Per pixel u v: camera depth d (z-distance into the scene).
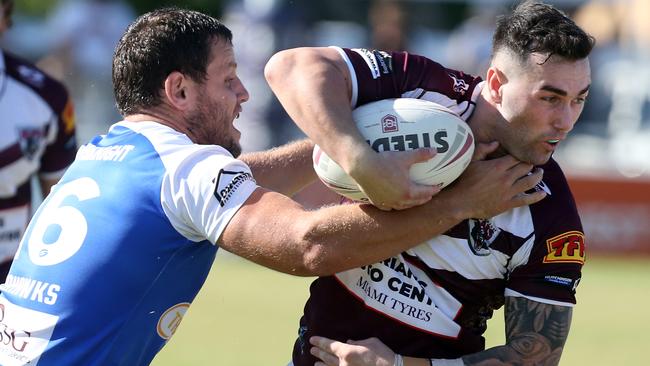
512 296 14.09
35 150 20.72
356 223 13.18
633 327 31.75
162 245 13.70
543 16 13.12
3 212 20.44
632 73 51.44
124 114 14.83
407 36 42.62
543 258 13.89
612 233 45.22
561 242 13.89
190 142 14.09
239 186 13.55
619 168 48.62
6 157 20.28
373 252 13.30
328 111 13.05
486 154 13.66
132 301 13.74
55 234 14.12
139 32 14.51
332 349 14.35
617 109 51.03
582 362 26.95
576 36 12.95
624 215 45.19
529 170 13.59
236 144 14.96
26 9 63.75
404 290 14.31
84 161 14.56
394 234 13.19
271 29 46.22
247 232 13.34
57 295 13.78
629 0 53.16
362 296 14.55
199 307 32.97
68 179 14.57
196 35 14.36
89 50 47.88
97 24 48.00
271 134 46.06
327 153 13.09
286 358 26.28
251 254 13.43
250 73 46.28
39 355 13.73
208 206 13.45
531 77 13.09
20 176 20.55
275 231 13.27
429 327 14.36
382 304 14.41
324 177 13.60
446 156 13.09
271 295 35.31
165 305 14.13
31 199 20.94
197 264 14.22
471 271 14.12
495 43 13.59
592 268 43.47
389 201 12.86
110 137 14.60
